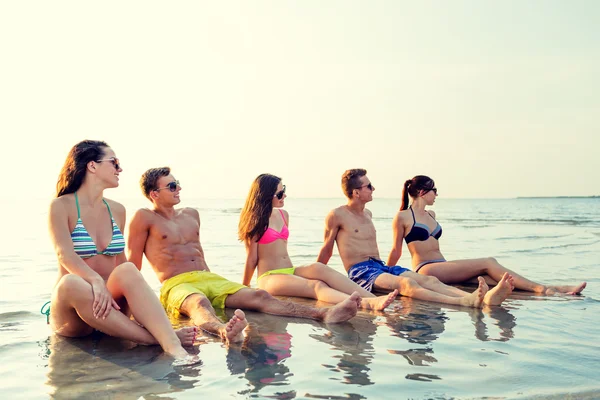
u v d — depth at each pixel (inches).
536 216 1585.9
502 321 198.5
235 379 132.0
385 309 223.0
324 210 1985.7
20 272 335.6
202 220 1142.3
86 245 173.6
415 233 293.7
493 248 518.6
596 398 119.6
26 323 194.5
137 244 229.0
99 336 174.4
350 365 143.7
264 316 210.5
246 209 263.3
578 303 233.8
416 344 165.6
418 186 294.8
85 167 176.2
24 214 1389.0
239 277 320.2
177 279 225.9
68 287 157.0
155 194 232.1
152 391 123.6
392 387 126.1
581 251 485.1
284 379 132.1
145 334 160.7
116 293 166.7
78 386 127.5
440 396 120.4
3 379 132.8
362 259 284.8
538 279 307.6
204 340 171.2
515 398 119.1
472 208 2851.9
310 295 241.1
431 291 246.2
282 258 265.3
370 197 287.6
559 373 136.9
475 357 151.3
